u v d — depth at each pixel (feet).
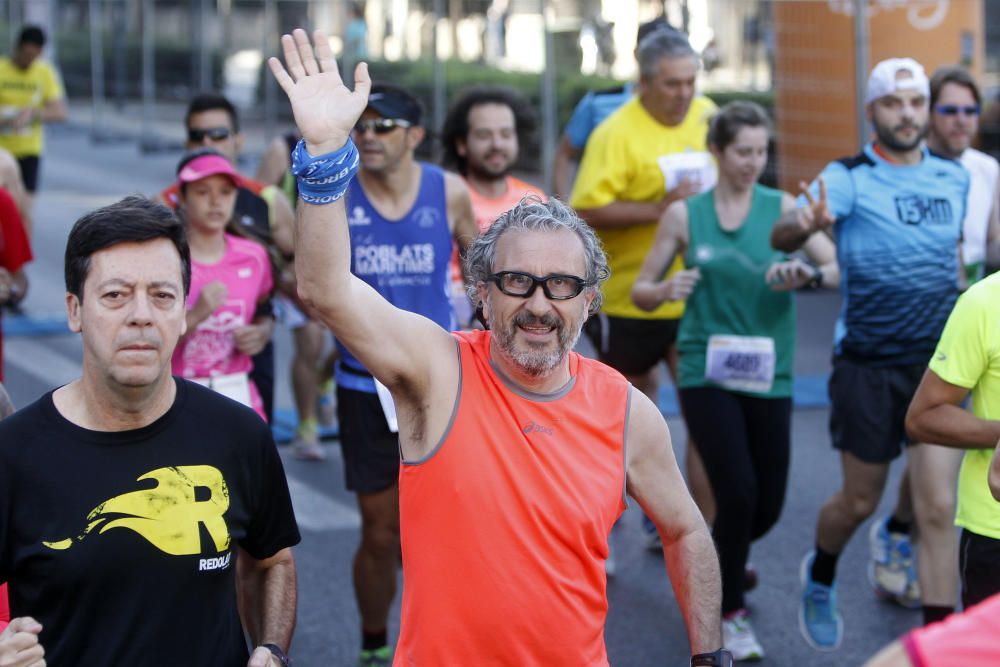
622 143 19.97
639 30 22.17
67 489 7.98
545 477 8.24
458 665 8.19
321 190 7.89
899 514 17.38
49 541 7.91
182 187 14.44
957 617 6.15
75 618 7.97
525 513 8.19
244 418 8.59
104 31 70.74
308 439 23.76
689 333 16.48
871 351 15.81
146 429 8.22
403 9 46.57
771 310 16.25
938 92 18.01
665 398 28.35
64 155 65.10
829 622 16.06
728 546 15.57
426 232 15.79
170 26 67.82
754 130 16.16
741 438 15.84
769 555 19.43
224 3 62.59
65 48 75.51
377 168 15.35
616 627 16.67
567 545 8.27
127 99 70.54
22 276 17.19
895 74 15.78
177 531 8.12
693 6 40.32
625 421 8.66
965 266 18.16
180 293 8.20
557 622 8.21
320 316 8.20
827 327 35.47
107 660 7.95
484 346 8.65
